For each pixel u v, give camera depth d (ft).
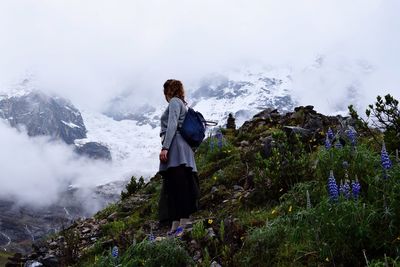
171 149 15.42
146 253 13.20
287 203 13.97
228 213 16.22
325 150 14.43
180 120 15.70
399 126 15.07
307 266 11.27
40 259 18.43
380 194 11.66
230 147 24.38
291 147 17.47
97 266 13.96
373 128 19.53
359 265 10.71
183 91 16.34
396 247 10.40
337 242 11.02
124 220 22.00
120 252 15.34
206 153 26.68
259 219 14.28
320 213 11.52
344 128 19.29
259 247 12.38
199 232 14.01
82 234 21.34
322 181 13.67
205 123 16.20
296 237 12.00
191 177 15.58
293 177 15.69
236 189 18.88
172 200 15.52
